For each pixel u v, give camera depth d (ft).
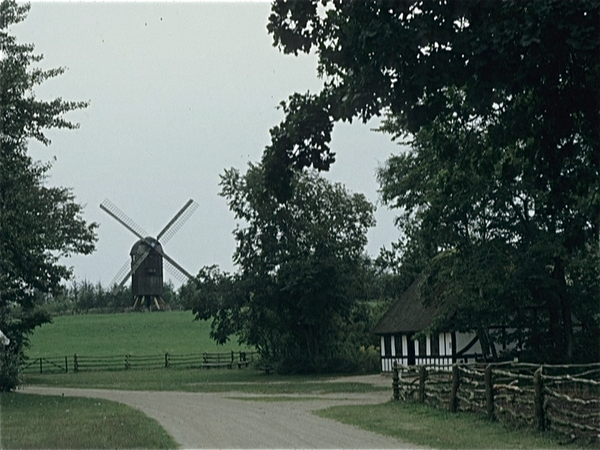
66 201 198.49
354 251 222.69
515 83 69.21
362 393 134.10
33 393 143.13
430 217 138.72
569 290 144.46
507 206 138.10
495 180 131.54
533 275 133.39
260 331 223.30
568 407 66.69
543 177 83.56
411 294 201.26
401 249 222.07
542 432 66.59
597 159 79.87
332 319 227.40
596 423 61.46
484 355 156.56
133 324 390.21
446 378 92.99
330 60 75.20
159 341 343.05
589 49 64.28
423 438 66.08
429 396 94.63
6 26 137.08
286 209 215.92
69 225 197.26
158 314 421.59
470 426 74.23
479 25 69.46
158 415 91.45
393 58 68.08
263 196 84.38
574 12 64.54
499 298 136.98
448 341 172.35
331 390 144.25
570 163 84.58
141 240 351.25
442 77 68.39
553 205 87.25
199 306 217.97
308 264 212.64
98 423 81.82
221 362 267.80
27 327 190.49
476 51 66.64
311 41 77.82
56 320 407.23
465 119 81.51
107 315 422.41
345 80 75.66
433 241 148.05
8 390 148.46
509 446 61.26
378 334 205.05
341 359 219.61
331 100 79.25
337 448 60.80
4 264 130.00
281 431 72.33
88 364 271.69
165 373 234.38
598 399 68.28
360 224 225.76
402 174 155.84
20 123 131.95
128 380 199.82
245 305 220.64
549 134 78.23
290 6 77.05
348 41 71.87
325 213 223.30
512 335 150.61
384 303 242.58
